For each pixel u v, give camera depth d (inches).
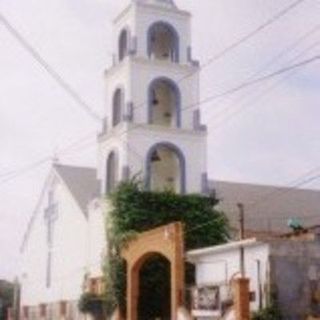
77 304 1806.1
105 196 1675.7
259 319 1130.7
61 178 2054.6
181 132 1704.0
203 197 1654.8
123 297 1541.6
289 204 2181.3
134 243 1498.5
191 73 1750.7
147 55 1721.2
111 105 1764.3
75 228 1914.4
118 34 1803.6
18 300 2418.8
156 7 1755.7
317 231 1280.8
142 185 1625.2
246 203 2094.0
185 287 1358.3
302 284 1170.6
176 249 1327.5
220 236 1633.9
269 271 1157.1
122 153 1651.1
